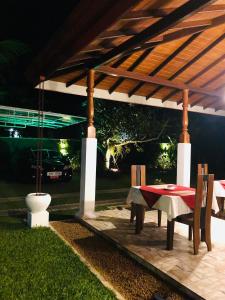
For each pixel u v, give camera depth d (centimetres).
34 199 561
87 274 373
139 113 1475
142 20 427
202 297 314
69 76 677
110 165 1620
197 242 433
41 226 570
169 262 402
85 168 631
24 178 1166
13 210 712
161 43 509
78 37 450
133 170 588
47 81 689
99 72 636
